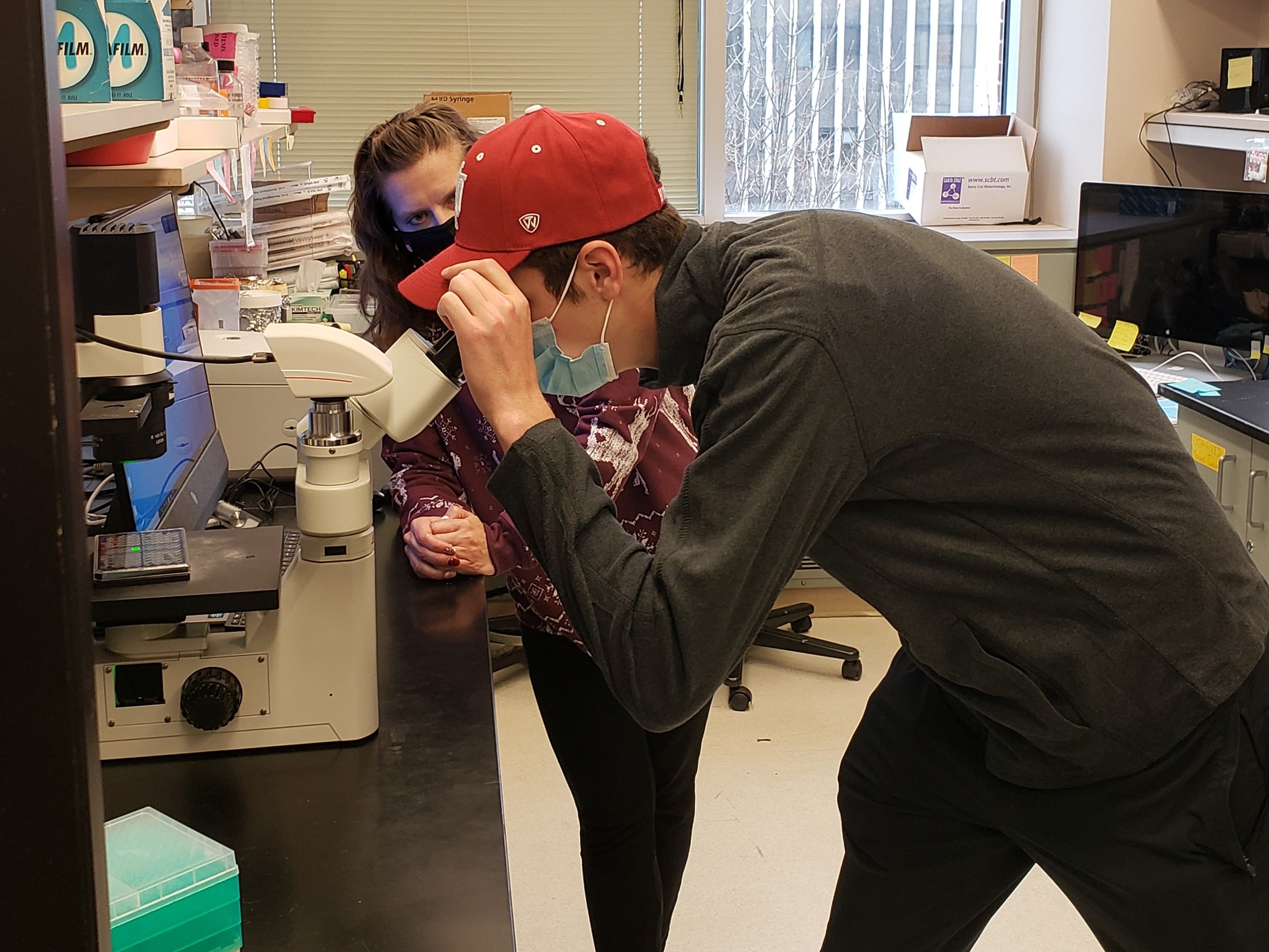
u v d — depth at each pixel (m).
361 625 1.21
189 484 1.73
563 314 1.12
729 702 3.19
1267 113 3.43
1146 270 3.45
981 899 1.55
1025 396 1.05
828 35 4.13
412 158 1.77
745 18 4.08
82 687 0.51
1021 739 1.28
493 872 1.01
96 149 1.44
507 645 3.50
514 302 1.06
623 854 1.70
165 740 1.20
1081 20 3.88
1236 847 1.19
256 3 3.91
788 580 1.01
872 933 1.60
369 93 4.04
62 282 0.48
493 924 0.94
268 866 1.02
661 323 1.10
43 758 0.51
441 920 0.95
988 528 1.11
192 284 2.55
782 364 0.96
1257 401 2.66
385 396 1.21
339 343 1.15
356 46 3.98
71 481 0.49
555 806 2.75
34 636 0.50
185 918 0.88
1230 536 1.20
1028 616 1.15
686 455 1.73
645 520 1.71
